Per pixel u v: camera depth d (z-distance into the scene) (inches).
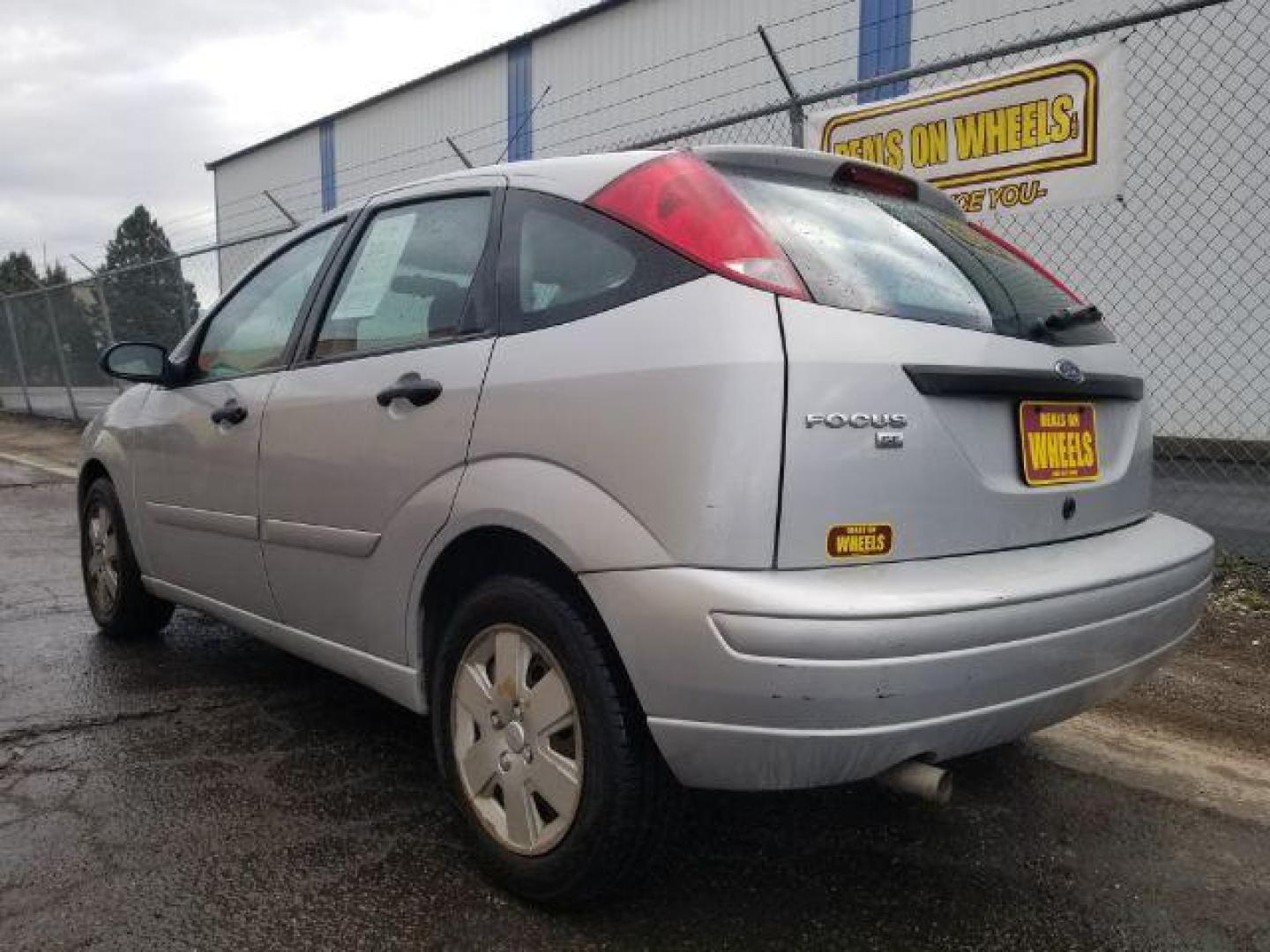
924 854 104.9
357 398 110.5
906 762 81.7
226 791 116.3
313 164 957.2
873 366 80.8
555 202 99.3
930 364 83.7
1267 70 334.0
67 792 115.3
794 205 94.2
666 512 79.0
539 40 679.7
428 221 115.3
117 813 110.5
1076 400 98.4
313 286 128.3
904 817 112.8
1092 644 87.0
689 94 571.2
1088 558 91.7
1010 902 96.4
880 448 80.3
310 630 122.1
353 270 123.8
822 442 78.1
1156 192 361.4
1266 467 325.7
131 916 91.0
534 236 99.6
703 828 109.7
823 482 78.0
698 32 562.9
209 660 164.2
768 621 73.9
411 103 816.3
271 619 129.6
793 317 79.7
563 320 92.1
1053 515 93.0
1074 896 97.5
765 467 76.7
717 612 75.5
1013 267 111.9
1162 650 98.3
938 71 213.9
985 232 121.3
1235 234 346.0
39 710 140.9
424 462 100.4
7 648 170.1
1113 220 365.1
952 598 77.6
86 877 97.2
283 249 140.9
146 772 121.1
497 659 95.1
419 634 105.1
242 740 131.4
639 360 83.3
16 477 401.1
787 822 111.1
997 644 79.0
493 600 94.1
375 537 107.2
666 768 86.1
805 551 77.4
